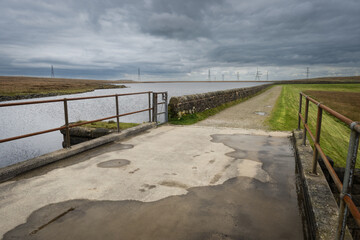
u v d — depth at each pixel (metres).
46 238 2.09
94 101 37.19
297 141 5.11
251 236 2.12
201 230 2.19
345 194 1.60
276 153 4.74
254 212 2.52
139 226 2.25
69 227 2.24
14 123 17.42
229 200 2.77
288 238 2.10
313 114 12.55
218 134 6.52
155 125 7.68
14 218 2.40
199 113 10.34
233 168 3.85
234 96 17.05
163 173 3.61
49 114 21.83
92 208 2.59
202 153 4.70
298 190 3.06
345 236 1.85
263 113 11.38
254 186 3.17
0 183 3.25
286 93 30.08
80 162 4.13
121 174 3.56
